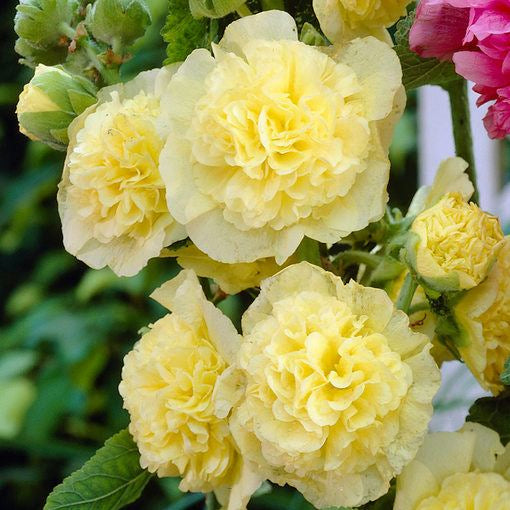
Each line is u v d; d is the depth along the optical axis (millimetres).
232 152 559
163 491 1348
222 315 561
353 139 556
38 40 647
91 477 615
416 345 545
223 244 566
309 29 585
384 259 599
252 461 555
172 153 569
